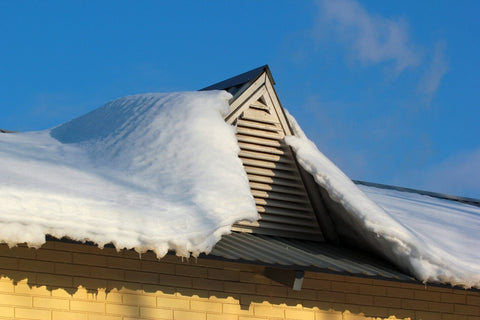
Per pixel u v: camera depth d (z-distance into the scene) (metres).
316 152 10.02
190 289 8.60
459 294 10.48
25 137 11.08
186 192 8.06
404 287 10.10
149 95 10.83
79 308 7.93
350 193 9.34
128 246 7.03
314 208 10.18
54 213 6.85
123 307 8.16
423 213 11.86
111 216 7.09
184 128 9.22
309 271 9.02
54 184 7.48
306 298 9.38
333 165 10.12
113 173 8.62
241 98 9.84
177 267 8.58
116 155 9.25
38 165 8.52
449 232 10.72
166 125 9.38
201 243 7.34
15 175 7.57
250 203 8.24
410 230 9.61
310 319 9.34
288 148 9.99
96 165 9.08
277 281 8.86
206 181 8.32
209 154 8.84
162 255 7.13
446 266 8.91
